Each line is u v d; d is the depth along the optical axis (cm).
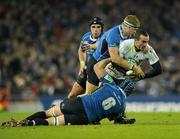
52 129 3225
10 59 9025
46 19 10306
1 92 7569
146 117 4538
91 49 4259
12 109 7594
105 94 3462
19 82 8425
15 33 9906
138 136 2898
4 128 3316
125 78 3706
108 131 3120
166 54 9956
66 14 10506
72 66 8975
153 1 11194
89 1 10838
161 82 8894
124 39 3666
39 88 8388
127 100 7019
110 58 3700
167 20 11038
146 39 3666
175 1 11388
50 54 9269
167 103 6994
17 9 10431
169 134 2983
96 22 4266
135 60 3766
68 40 9819
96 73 3747
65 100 3488
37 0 10625
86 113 3462
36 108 7575
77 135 2956
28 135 2980
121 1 10950
